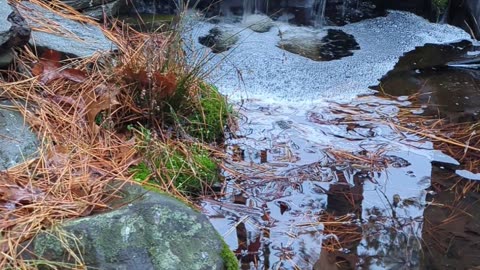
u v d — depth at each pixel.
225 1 2.52
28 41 1.61
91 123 1.49
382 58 2.20
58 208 1.16
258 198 1.47
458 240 1.38
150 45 1.70
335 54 2.22
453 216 1.45
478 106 1.91
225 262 1.13
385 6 2.60
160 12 2.37
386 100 1.94
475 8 2.36
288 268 1.27
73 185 1.24
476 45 2.31
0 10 1.59
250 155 1.63
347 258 1.31
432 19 2.51
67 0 2.04
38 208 1.16
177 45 1.69
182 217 1.14
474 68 2.16
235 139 1.70
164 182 1.42
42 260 1.04
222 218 1.40
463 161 1.65
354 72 2.09
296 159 1.63
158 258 1.08
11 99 1.49
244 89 1.96
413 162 1.64
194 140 1.62
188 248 1.11
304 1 2.56
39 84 1.55
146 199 1.17
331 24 2.49
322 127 1.78
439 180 1.57
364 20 2.52
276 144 1.69
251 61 2.12
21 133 1.39
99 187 1.24
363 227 1.40
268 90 1.96
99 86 1.57
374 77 2.07
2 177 1.24
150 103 1.60
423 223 1.42
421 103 1.92
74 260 1.05
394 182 1.56
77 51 1.68
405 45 2.30
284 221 1.40
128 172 1.38
